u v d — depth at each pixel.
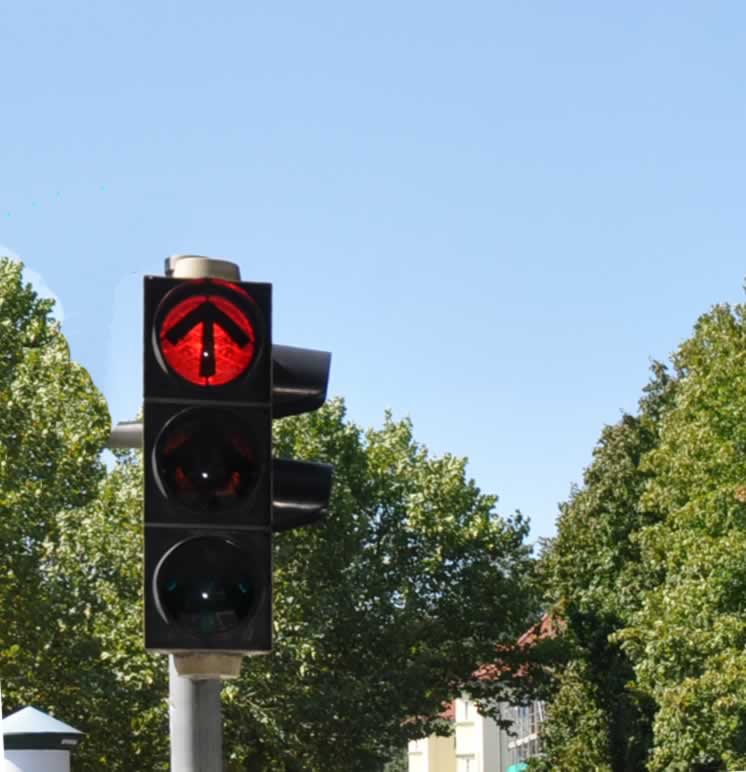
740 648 49.31
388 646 59.53
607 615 67.19
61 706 52.38
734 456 51.50
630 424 71.19
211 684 6.75
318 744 57.41
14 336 53.91
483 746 123.06
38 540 51.94
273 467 6.74
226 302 6.34
